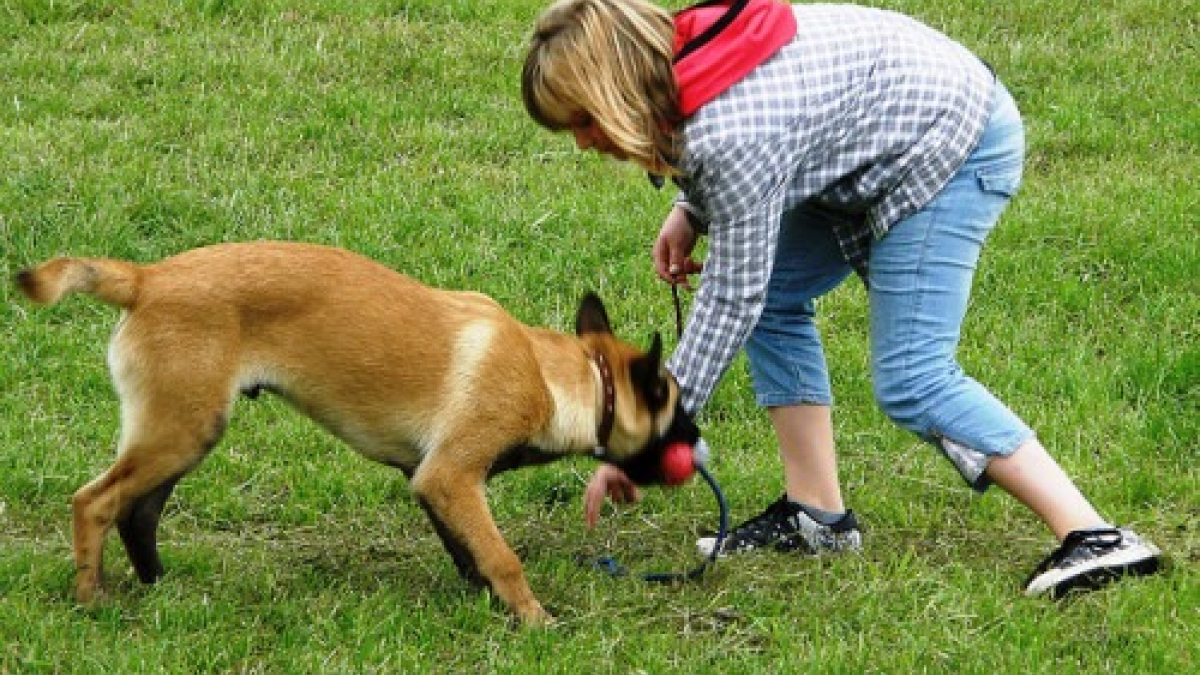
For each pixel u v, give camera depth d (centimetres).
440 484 746
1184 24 1691
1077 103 1502
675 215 820
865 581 786
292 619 738
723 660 711
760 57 704
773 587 793
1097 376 1050
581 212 1271
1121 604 743
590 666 702
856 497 902
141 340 720
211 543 848
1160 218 1274
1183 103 1520
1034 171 1399
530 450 775
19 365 1032
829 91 718
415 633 730
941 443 771
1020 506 891
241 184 1287
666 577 802
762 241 721
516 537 871
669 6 1694
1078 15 1700
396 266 1193
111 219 1205
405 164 1354
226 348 725
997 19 1691
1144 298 1167
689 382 763
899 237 750
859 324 1158
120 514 742
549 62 695
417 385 747
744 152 698
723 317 746
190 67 1481
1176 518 867
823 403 836
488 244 1225
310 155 1352
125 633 718
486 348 752
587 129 713
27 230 1189
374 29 1589
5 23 1548
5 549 816
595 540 870
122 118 1385
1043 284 1190
